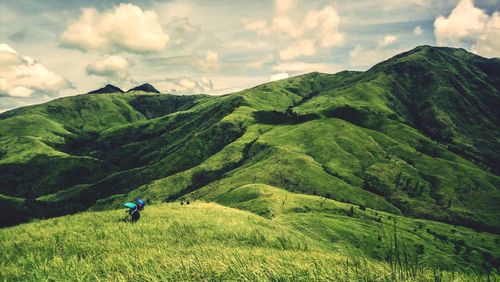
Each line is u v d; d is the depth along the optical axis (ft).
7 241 61.98
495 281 20.49
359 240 375.45
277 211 509.76
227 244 59.00
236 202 600.80
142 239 60.23
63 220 87.56
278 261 30.14
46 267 37.50
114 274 31.60
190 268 29.40
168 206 124.16
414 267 21.97
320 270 25.49
